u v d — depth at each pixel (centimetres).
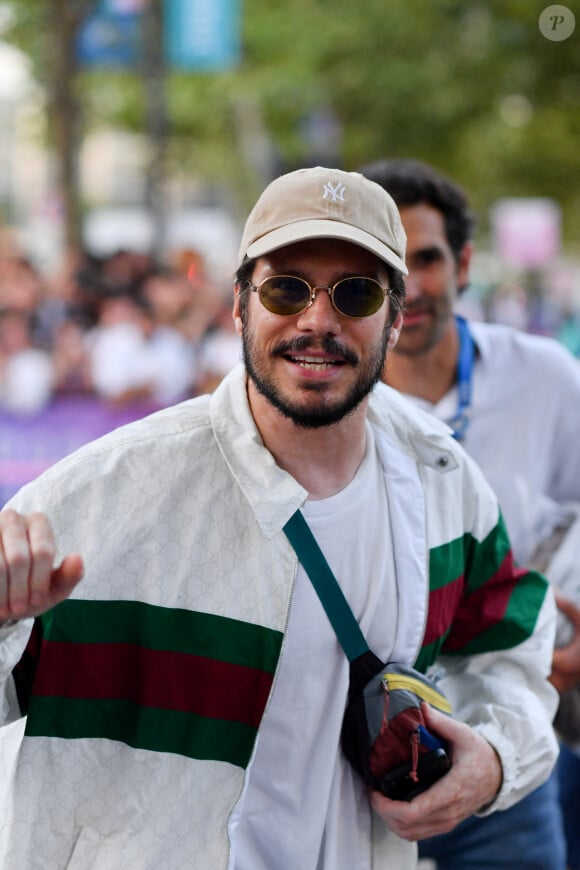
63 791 203
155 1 1151
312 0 1831
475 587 247
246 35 1795
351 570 218
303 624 211
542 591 254
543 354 320
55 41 1127
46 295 727
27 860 201
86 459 208
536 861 283
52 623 202
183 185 2641
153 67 1175
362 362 211
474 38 1825
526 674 248
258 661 207
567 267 2555
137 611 206
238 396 217
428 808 217
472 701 241
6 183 3134
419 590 225
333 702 215
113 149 3269
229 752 206
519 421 318
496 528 248
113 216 1989
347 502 218
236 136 2175
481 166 2131
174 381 742
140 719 206
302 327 206
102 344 718
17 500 206
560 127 2014
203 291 771
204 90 1909
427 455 235
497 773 229
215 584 208
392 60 1836
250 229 214
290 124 2031
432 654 233
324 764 215
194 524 209
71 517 205
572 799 370
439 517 234
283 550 210
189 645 206
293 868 215
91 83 1712
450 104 1869
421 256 306
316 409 207
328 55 1839
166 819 203
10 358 699
